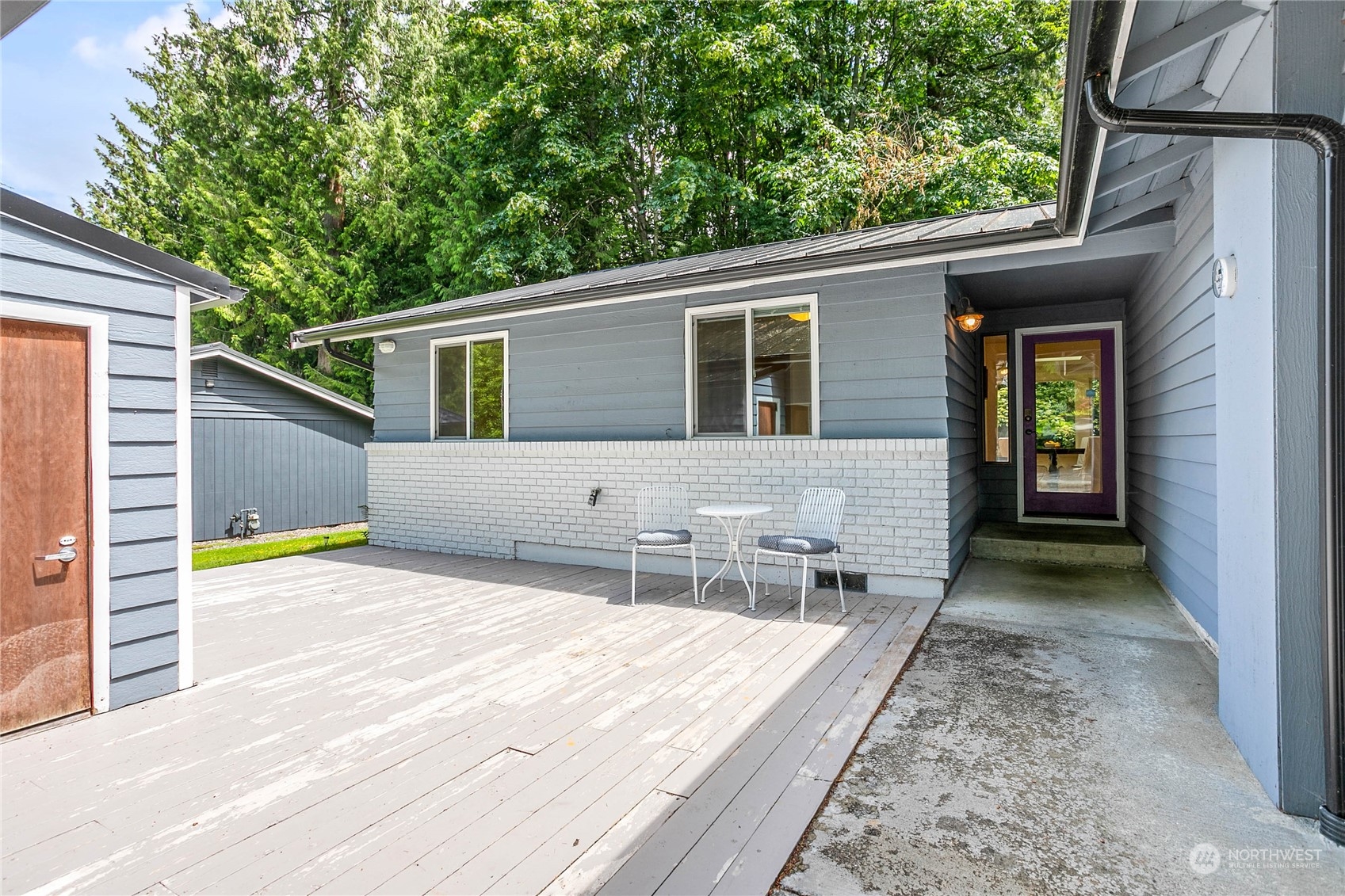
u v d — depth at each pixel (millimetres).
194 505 10594
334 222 19547
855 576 5492
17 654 3076
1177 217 4395
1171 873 1964
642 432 6574
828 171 12547
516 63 13945
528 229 14773
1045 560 6473
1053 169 12828
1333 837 2084
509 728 3031
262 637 4527
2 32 2045
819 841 2152
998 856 2059
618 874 1994
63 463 3264
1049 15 14266
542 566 7004
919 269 5172
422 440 8414
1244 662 2611
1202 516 4051
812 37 14562
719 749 2789
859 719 3049
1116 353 7348
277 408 11758
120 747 2918
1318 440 2170
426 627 4715
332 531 12078
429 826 2264
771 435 5871
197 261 18953
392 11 19922
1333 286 2086
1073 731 2908
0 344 3062
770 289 5809
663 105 15234
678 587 5852
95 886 1986
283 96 19156
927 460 5109
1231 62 2590
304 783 2578
